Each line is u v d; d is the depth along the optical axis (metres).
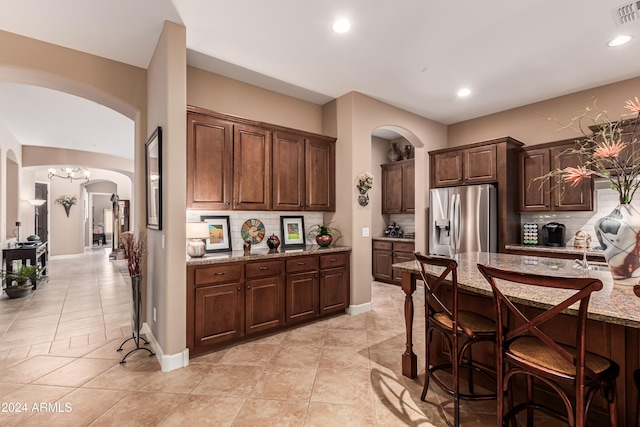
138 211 3.29
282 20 2.57
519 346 1.56
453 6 2.40
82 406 2.00
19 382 2.29
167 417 1.89
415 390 2.19
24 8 2.34
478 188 4.19
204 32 2.73
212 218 3.46
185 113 2.63
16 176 6.45
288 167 3.73
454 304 1.76
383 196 6.18
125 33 2.70
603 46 2.95
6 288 4.60
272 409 1.97
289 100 4.12
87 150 7.53
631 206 1.73
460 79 3.65
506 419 1.58
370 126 4.17
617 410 1.56
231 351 2.83
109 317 3.78
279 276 3.27
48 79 2.87
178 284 2.56
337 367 2.52
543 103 4.30
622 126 3.48
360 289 3.99
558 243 4.00
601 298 1.47
